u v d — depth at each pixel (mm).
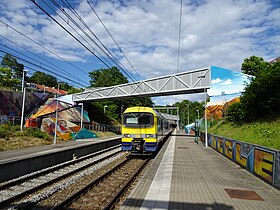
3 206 6832
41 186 8820
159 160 14484
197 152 18781
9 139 23297
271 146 11680
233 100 33156
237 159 12828
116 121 67188
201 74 34906
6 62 63281
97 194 7914
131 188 8539
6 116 36469
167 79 36969
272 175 8258
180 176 9938
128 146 15992
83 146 18766
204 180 9273
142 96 41375
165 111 111000
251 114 20906
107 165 13961
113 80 80875
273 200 6941
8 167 10281
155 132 15953
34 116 39875
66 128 35062
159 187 8156
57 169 12602
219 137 18219
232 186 8430
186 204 6480
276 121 16562
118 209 6422
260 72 20531
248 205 6500
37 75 96812
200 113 98312
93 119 57906
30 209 6598
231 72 34094
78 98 48594
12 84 52219
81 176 10750
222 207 6320
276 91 17750
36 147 22500
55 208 6133
